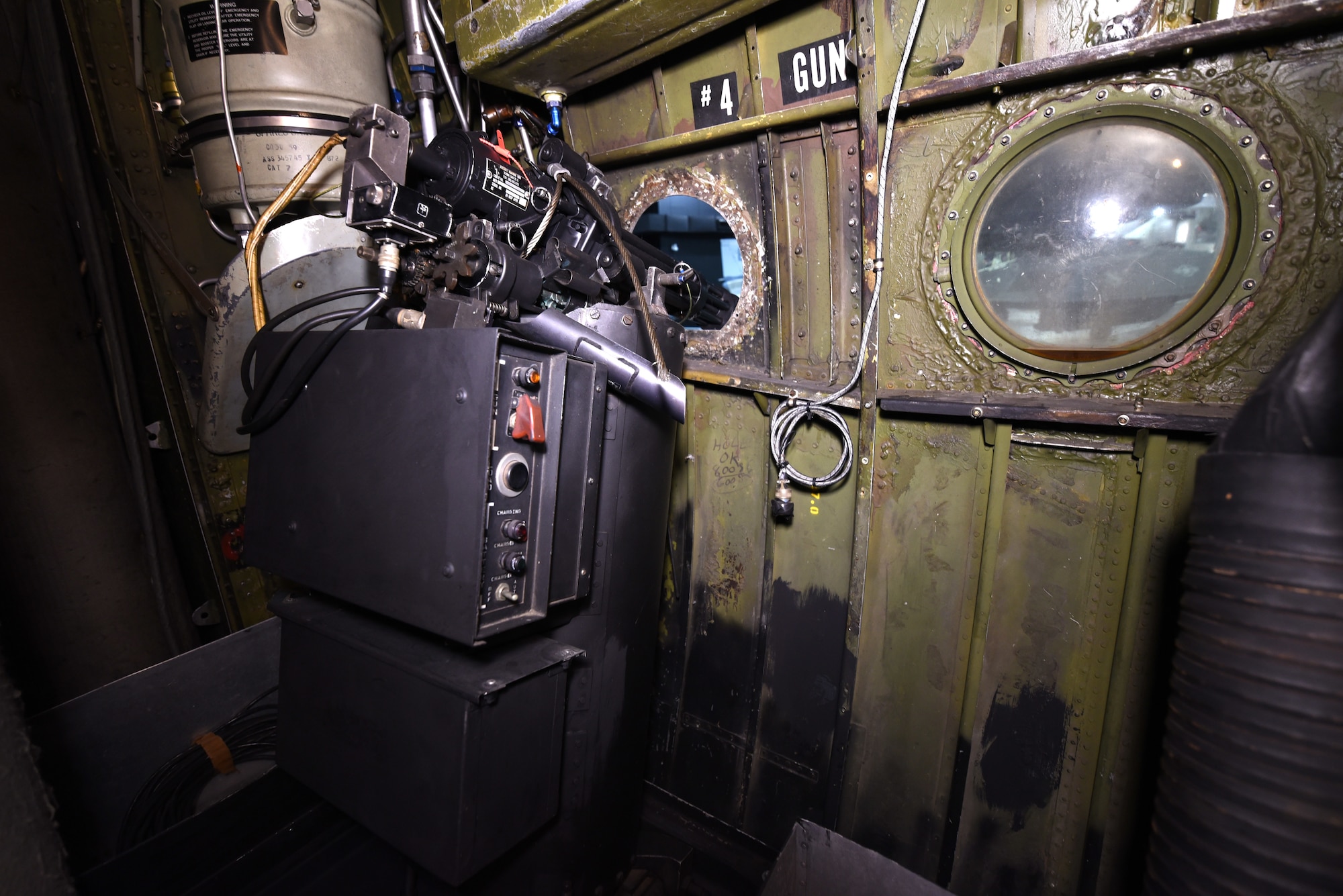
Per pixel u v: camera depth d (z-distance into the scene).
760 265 1.68
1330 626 0.59
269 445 1.23
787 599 1.79
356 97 1.63
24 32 1.52
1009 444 1.36
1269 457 0.63
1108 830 1.33
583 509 1.13
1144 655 1.26
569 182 1.22
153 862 1.21
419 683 1.06
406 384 0.98
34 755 0.75
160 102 1.73
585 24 1.34
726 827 1.88
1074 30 1.15
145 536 1.76
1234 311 1.10
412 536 0.98
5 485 1.49
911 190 1.40
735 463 1.86
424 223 1.08
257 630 1.69
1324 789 0.60
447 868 1.03
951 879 1.52
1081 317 1.24
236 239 1.76
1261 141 1.03
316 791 1.29
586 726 1.30
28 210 1.52
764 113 1.53
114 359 1.69
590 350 1.15
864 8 1.26
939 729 1.54
